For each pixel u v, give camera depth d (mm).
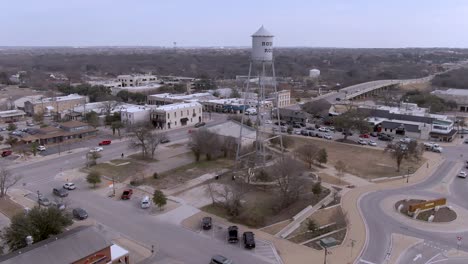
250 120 115938
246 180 69062
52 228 43281
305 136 109438
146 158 85188
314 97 182000
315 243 47938
